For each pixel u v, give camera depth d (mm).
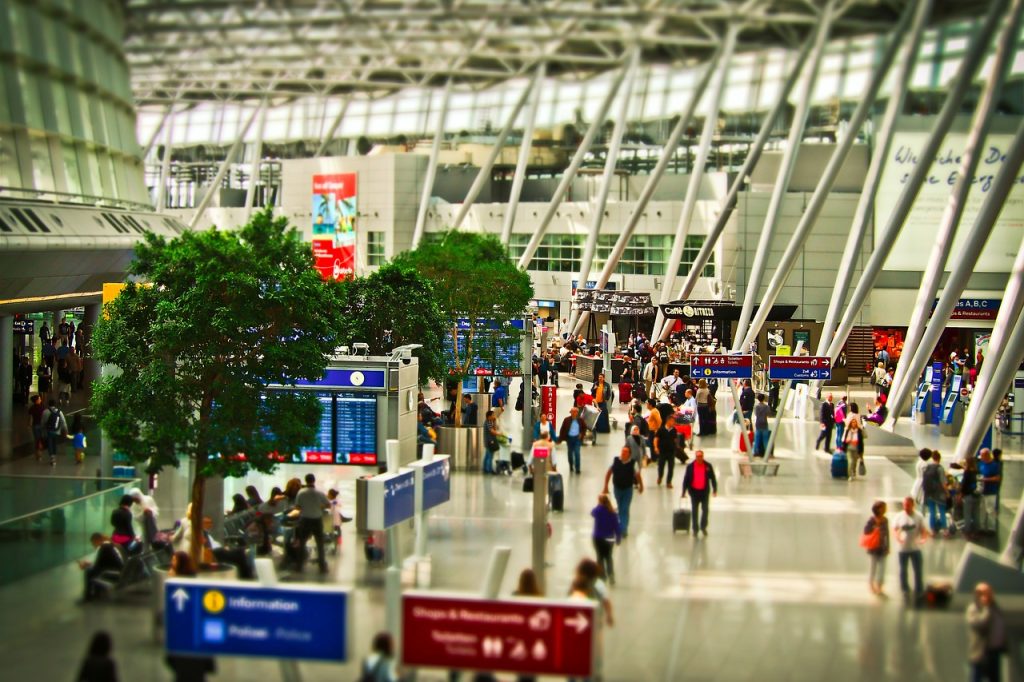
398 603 14922
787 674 15555
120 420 21000
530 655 12633
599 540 20172
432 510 27125
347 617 13016
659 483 30266
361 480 21875
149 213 48781
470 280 41938
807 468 33562
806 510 27281
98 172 44156
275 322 21594
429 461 21484
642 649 16625
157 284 21766
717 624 17891
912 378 40438
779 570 21406
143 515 21172
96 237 38062
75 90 42875
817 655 16375
